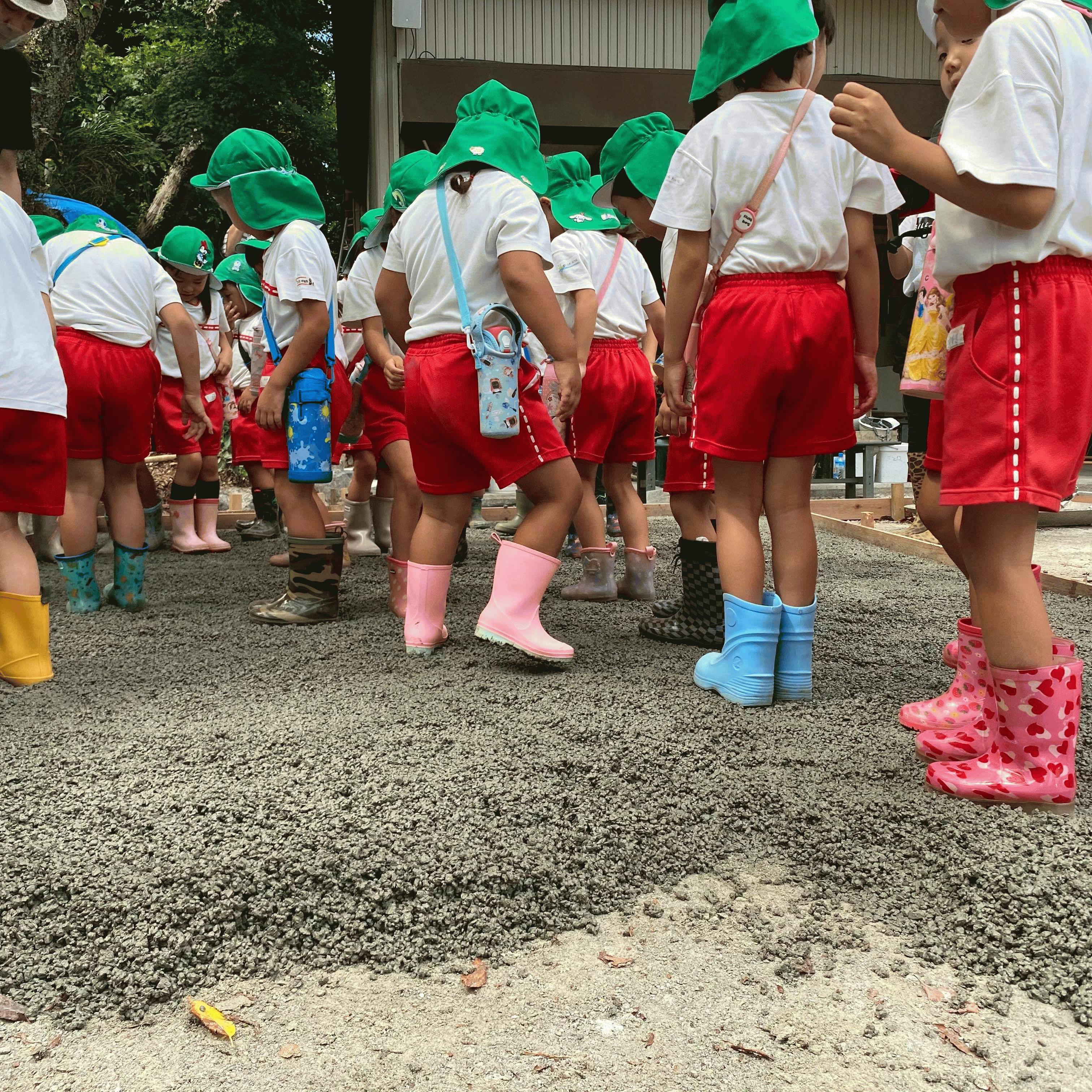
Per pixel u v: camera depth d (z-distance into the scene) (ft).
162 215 62.13
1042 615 7.55
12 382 10.89
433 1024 5.47
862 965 5.95
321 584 14.42
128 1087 5.01
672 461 13.41
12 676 11.05
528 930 6.31
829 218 9.61
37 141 27.84
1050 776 7.58
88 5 28.78
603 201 16.20
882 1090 4.93
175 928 6.11
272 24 66.23
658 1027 5.41
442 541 12.14
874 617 14.65
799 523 10.32
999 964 5.89
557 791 7.73
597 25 37.73
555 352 11.07
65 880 6.39
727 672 10.23
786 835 7.34
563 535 11.28
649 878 6.86
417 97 34.78
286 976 5.92
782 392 9.96
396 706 9.78
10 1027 5.48
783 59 9.55
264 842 6.78
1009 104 6.77
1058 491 7.27
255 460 22.85
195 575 18.90
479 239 11.01
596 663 11.79
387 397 15.05
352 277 14.57
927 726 9.40
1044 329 7.15
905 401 23.07
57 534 19.57
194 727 9.15
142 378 15.15
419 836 6.94
